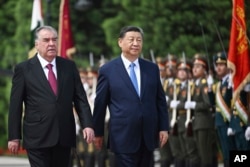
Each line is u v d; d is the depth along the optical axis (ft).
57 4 182.29
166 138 74.64
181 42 135.54
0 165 140.36
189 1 128.16
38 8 123.03
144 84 73.97
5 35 192.03
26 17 185.26
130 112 73.31
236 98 89.92
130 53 74.08
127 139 73.26
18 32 185.57
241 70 89.71
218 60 96.22
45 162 70.95
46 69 71.51
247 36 95.66
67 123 70.95
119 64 74.64
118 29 170.60
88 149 122.83
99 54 187.93
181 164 106.22
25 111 71.61
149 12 149.07
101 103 74.64
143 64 74.90
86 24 189.26
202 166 101.19
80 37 186.39
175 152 106.73
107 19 172.55
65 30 122.72
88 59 185.37
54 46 71.31
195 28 134.82
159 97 75.05
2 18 192.03
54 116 70.44
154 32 147.84
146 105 73.67
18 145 71.31
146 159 74.28
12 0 193.26
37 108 70.69
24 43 185.06
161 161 109.19
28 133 70.95
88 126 71.61
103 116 74.84
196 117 101.55
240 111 90.53
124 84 73.87
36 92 70.95
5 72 141.69
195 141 102.42
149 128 73.67
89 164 122.62
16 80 71.51
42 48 71.26
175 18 138.51
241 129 92.48
